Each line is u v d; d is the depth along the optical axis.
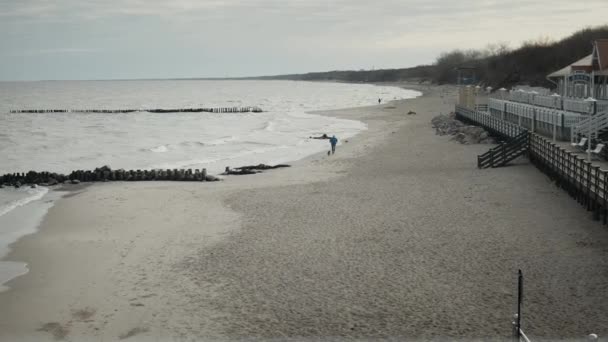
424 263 18.56
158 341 14.16
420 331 14.02
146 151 54.38
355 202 27.59
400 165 38.69
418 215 24.52
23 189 35.03
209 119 101.75
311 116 101.62
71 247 22.06
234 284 17.52
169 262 19.84
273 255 20.05
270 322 14.87
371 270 18.14
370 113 100.69
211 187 33.97
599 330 13.51
